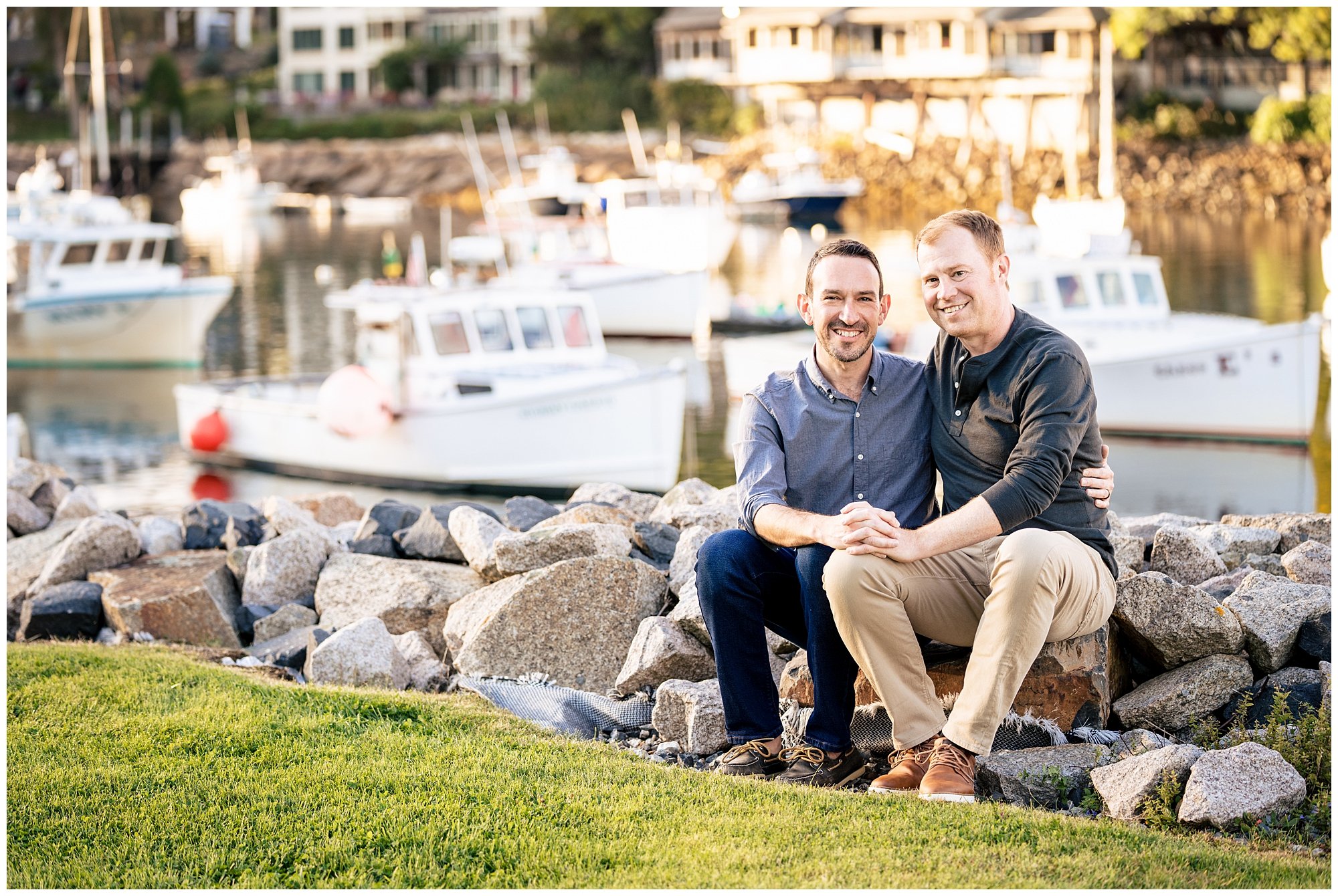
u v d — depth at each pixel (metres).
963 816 3.76
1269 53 53.72
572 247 27.94
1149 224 45.53
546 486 14.20
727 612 4.23
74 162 40.16
